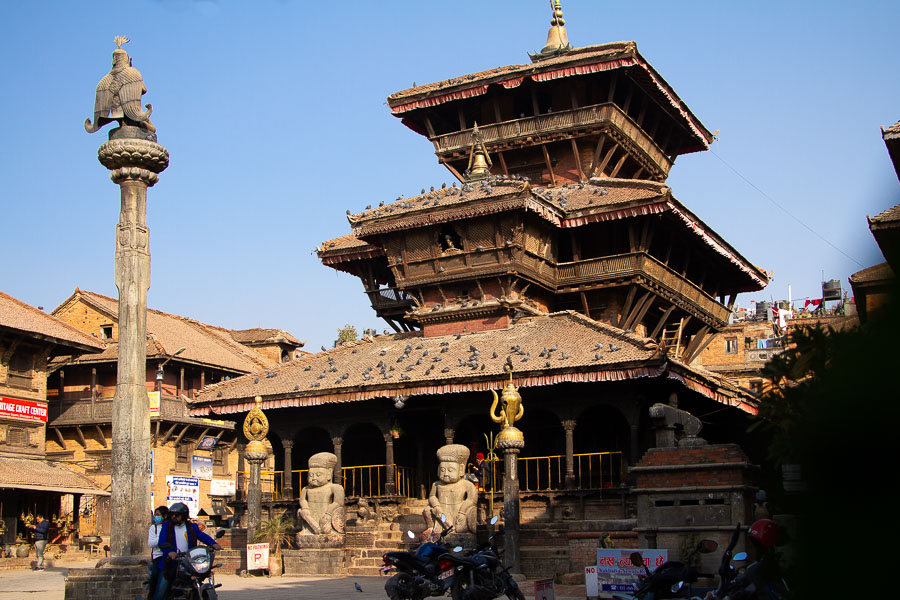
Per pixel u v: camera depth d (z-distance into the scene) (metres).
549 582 19.81
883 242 6.64
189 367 72.19
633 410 36.75
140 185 25.22
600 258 47.72
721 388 39.19
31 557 53.38
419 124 59.91
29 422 60.66
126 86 25.38
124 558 23.27
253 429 38.50
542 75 53.66
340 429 43.06
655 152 59.00
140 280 24.78
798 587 7.74
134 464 23.92
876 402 7.10
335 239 56.25
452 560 19.81
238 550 38.56
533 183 56.28
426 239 47.28
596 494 36.94
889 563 7.20
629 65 51.91
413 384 39.66
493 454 37.56
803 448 7.80
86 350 64.75
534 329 42.97
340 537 36.97
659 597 15.89
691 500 23.17
